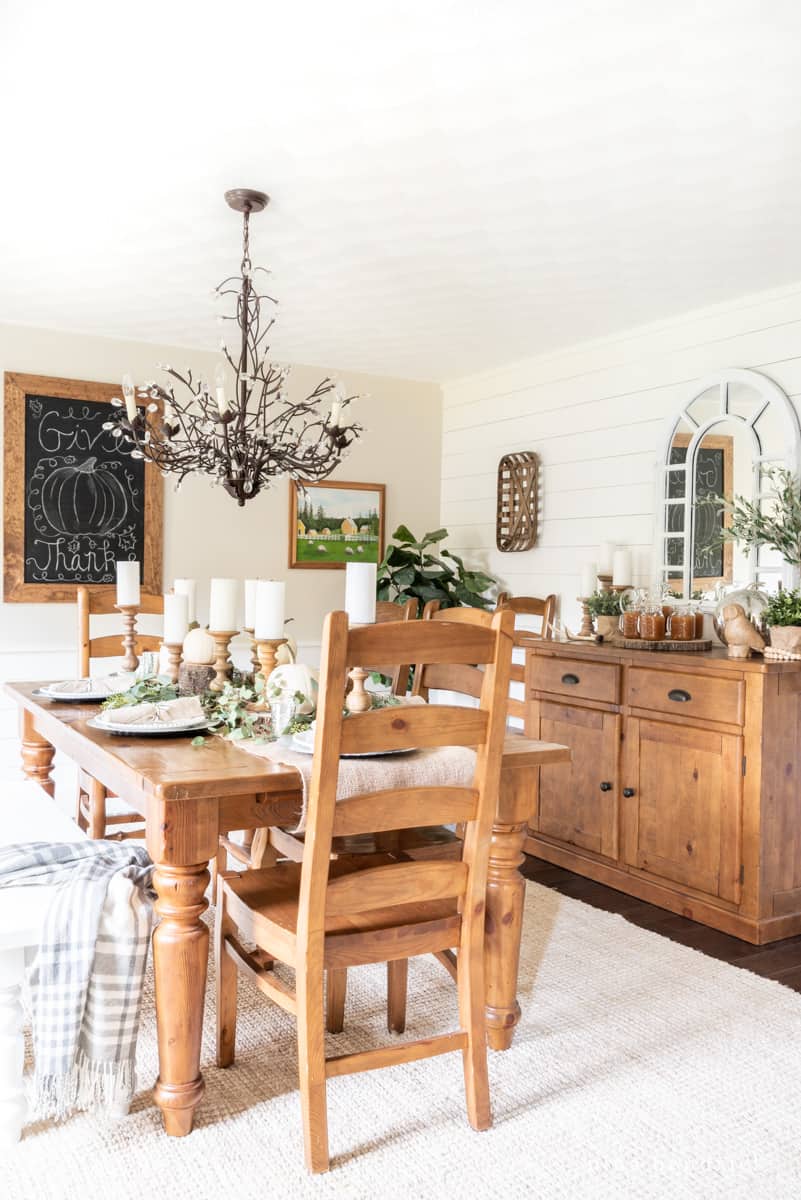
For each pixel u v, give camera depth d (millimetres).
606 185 2770
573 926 3010
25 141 2527
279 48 2064
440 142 2512
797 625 3094
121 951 1771
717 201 2869
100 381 4637
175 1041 1771
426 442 5621
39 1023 1724
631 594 3969
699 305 3889
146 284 3801
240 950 1998
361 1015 2340
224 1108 1899
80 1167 1694
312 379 5203
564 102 2295
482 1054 1849
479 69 2146
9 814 2414
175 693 2469
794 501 3332
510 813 2121
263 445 2980
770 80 2184
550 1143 1805
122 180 2775
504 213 2992
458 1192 1646
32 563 4480
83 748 2217
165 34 2018
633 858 3361
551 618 4406
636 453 4246
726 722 2998
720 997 2484
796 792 2994
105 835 3180
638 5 1898
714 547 3814
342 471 5328
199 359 4902
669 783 3215
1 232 3209
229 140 2512
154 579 4777
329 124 2414
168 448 3018
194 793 1715
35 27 1995
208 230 3186
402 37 2020
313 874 1659
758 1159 1766
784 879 2969
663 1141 1818
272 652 2428
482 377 5305
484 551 5312
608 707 3477
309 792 1672
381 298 3918
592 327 4289
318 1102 1688
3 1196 1607
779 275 3498
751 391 3678
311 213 3012
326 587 5320
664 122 2391
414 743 1714
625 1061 2131
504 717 1812
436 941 1838
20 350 4441
